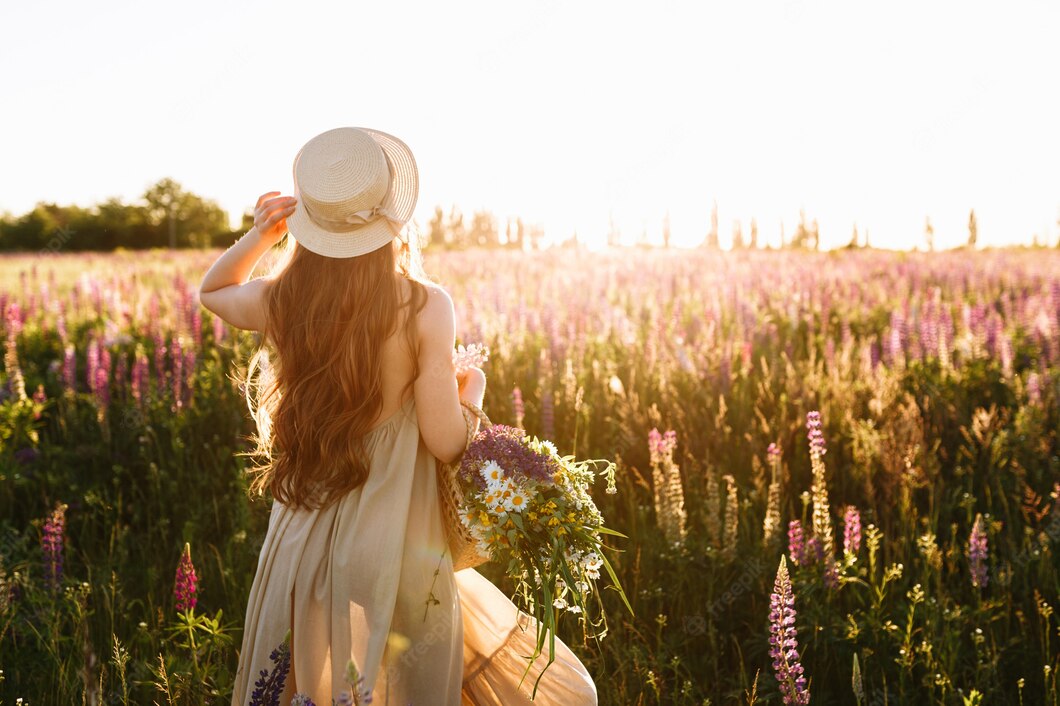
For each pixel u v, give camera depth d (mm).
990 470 4863
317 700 2350
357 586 2312
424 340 2355
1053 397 5809
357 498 2381
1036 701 3236
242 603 3756
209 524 4633
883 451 4793
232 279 2572
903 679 3111
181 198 52250
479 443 2449
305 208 2389
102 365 6633
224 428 5918
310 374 2350
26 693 3119
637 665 3178
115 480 5117
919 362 7148
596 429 5746
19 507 5098
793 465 5066
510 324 8305
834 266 16000
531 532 2447
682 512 3908
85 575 4195
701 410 5629
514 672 2746
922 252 19359
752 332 8031
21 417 5785
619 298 11180
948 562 4012
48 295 10820
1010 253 18375
